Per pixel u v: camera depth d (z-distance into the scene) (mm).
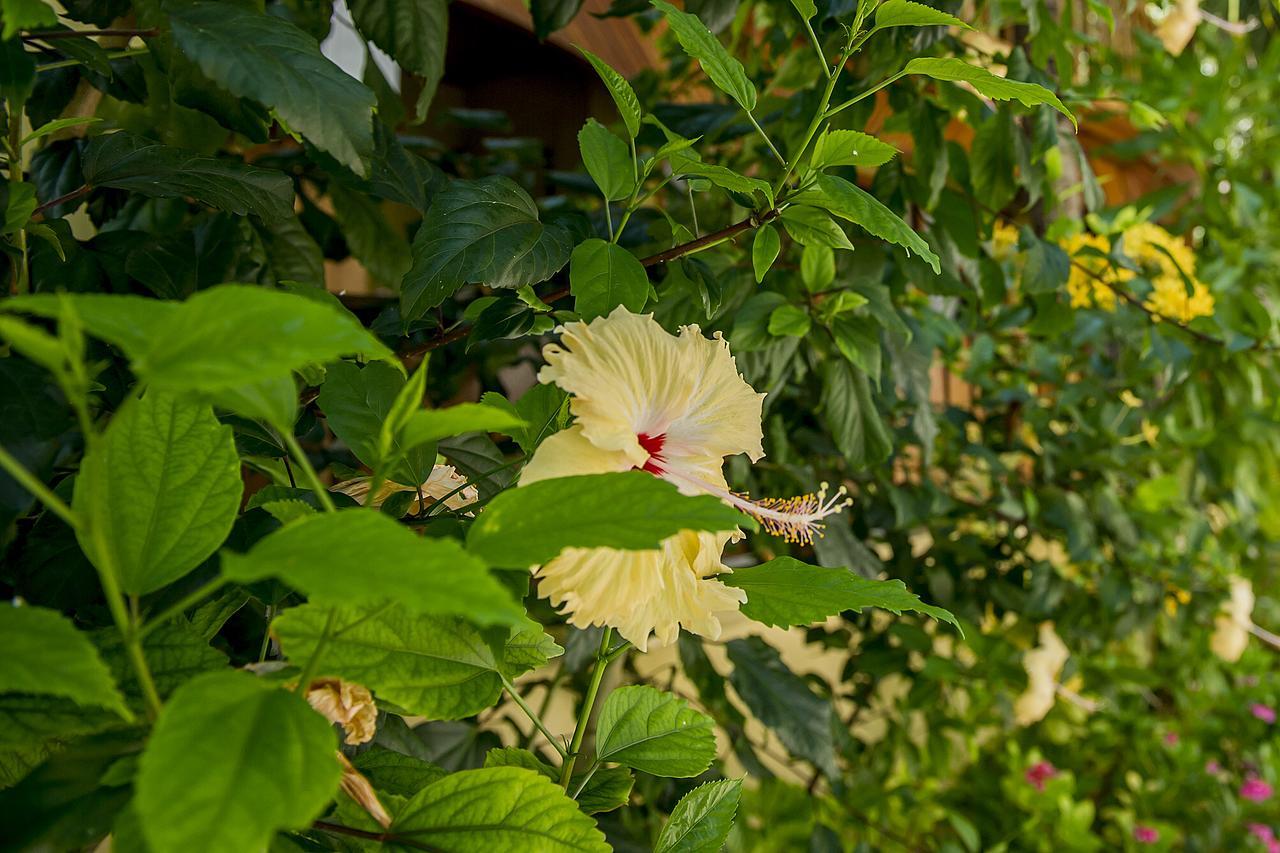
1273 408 2004
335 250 1509
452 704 560
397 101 1299
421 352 875
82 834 409
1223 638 2305
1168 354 1568
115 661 496
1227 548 2383
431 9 973
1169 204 2129
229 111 845
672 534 433
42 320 728
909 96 1243
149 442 474
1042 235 1696
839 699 1901
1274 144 2480
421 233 753
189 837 325
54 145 962
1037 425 1932
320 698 526
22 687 371
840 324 1085
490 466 787
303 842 528
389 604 501
